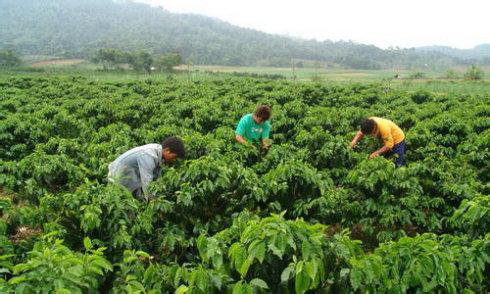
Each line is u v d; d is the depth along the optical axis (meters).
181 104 18.14
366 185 7.25
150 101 19.52
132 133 12.95
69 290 3.77
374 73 119.19
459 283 4.77
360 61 151.38
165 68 79.44
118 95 23.83
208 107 16.94
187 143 9.86
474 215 5.59
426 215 7.64
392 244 4.45
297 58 176.38
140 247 5.79
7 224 5.79
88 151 10.49
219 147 10.05
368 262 4.10
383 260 4.38
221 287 4.11
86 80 35.81
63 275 3.82
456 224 6.34
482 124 14.59
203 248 4.43
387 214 7.12
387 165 7.38
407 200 7.17
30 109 18.00
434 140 12.83
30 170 7.90
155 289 4.28
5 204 5.80
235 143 10.88
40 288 3.72
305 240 3.95
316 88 24.81
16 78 32.97
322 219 7.38
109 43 173.75
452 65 179.25
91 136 13.27
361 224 7.41
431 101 23.23
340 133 13.85
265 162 9.25
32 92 25.81
